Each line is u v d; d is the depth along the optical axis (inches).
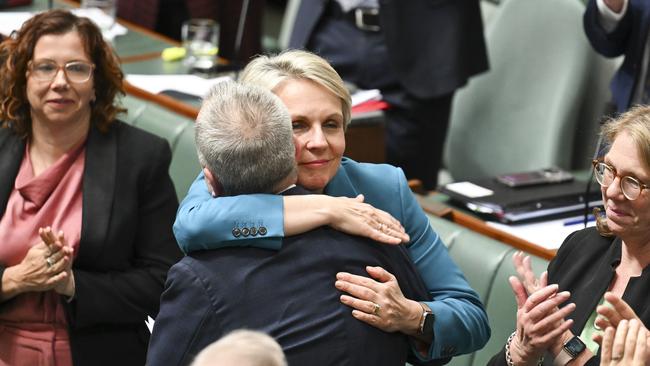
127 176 372.5
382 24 592.4
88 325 362.9
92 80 370.3
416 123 607.8
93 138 376.5
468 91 641.6
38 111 366.3
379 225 255.9
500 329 353.4
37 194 367.9
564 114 589.0
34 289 348.8
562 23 598.9
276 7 1031.6
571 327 286.4
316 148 264.1
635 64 438.0
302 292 243.9
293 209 249.9
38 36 366.0
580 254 299.9
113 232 364.8
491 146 627.2
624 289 281.9
